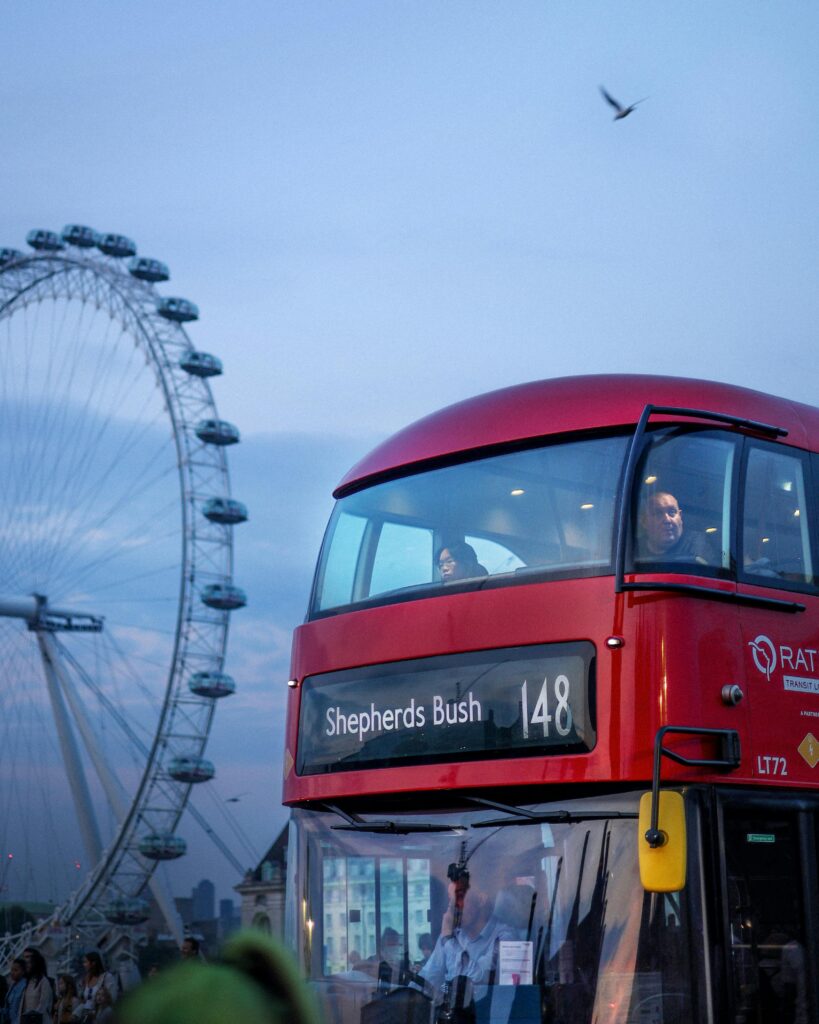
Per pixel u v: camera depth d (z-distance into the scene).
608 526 8.57
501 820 8.57
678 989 7.69
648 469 8.70
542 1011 8.09
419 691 8.95
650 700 7.97
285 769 9.89
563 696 8.24
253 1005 1.72
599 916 8.03
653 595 8.16
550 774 8.14
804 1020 7.95
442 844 8.78
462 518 9.41
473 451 9.61
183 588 81.56
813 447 9.73
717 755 7.98
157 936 88.56
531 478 9.19
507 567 8.93
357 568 9.98
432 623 9.02
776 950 7.98
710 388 9.45
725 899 7.76
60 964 86.50
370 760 9.12
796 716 8.60
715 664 8.20
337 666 9.59
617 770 7.93
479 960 8.40
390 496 10.04
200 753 82.19
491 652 8.64
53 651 89.06
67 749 89.81
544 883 8.30
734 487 8.98
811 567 9.26
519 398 9.78
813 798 8.53
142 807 83.06
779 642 8.69
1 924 90.31
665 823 7.50
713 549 8.63
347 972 8.99
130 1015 1.68
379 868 9.05
